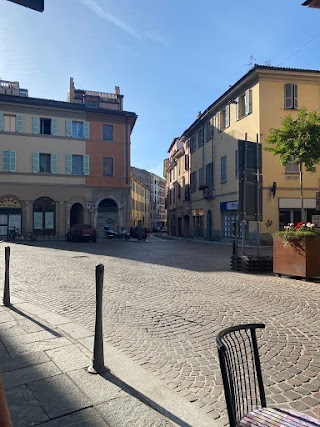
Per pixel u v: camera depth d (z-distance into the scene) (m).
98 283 3.86
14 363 4.00
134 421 2.93
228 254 17.70
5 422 1.07
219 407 3.23
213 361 4.27
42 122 33.56
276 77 23.97
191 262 14.03
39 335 4.95
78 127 34.47
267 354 4.42
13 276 10.30
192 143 38.50
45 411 3.05
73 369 3.87
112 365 4.02
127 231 34.62
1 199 31.86
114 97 39.59
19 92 37.62
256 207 12.12
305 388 3.55
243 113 26.44
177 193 46.84
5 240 28.77
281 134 14.51
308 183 23.97
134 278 9.96
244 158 11.80
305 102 24.19
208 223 32.88
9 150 32.12
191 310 6.52
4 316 5.92
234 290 8.31
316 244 9.52
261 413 2.22
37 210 32.97
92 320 5.87
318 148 14.02
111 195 35.16
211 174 31.70
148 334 5.20
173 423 2.92
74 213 35.88
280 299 7.38
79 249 20.48
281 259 10.16
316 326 5.56
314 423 2.10
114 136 35.44
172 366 4.12
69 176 33.81
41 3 2.14
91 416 2.99
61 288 8.58
